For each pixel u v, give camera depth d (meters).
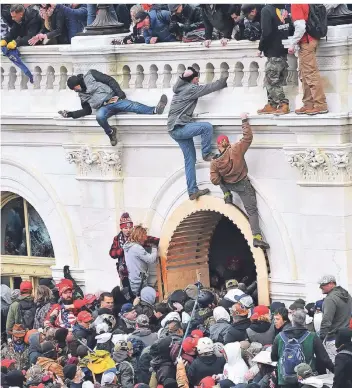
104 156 47.81
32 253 50.84
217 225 47.59
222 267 47.62
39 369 43.28
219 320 43.19
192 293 44.84
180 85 45.62
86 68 47.88
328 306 41.81
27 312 47.81
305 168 44.16
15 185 50.44
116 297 46.88
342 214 43.91
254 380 40.94
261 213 45.25
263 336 42.19
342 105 43.62
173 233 46.97
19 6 49.12
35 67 49.59
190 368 41.62
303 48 43.28
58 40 49.62
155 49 46.75
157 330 44.66
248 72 45.22
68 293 47.28
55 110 49.34
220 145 45.03
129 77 47.59
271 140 44.78
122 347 43.38
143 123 46.88
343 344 39.50
